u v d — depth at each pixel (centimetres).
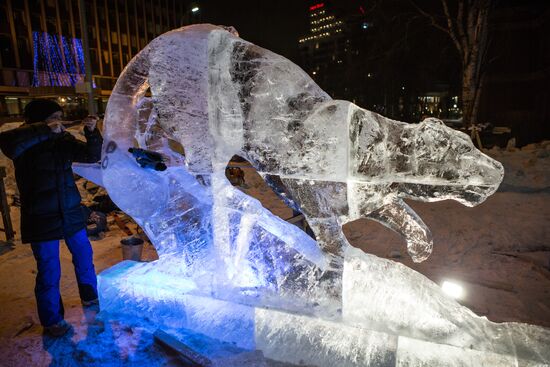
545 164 702
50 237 259
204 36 228
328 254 238
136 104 269
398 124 217
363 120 217
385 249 432
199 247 260
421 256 235
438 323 209
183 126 237
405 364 204
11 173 698
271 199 674
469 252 418
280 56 236
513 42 1866
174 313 262
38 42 3266
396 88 2680
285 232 255
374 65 2459
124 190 261
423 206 598
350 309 224
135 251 361
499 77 1905
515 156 773
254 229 250
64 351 253
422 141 210
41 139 248
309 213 236
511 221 504
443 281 350
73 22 3531
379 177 218
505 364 188
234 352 240
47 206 257
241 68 230
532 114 1773
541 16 1733
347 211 231
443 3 1365
